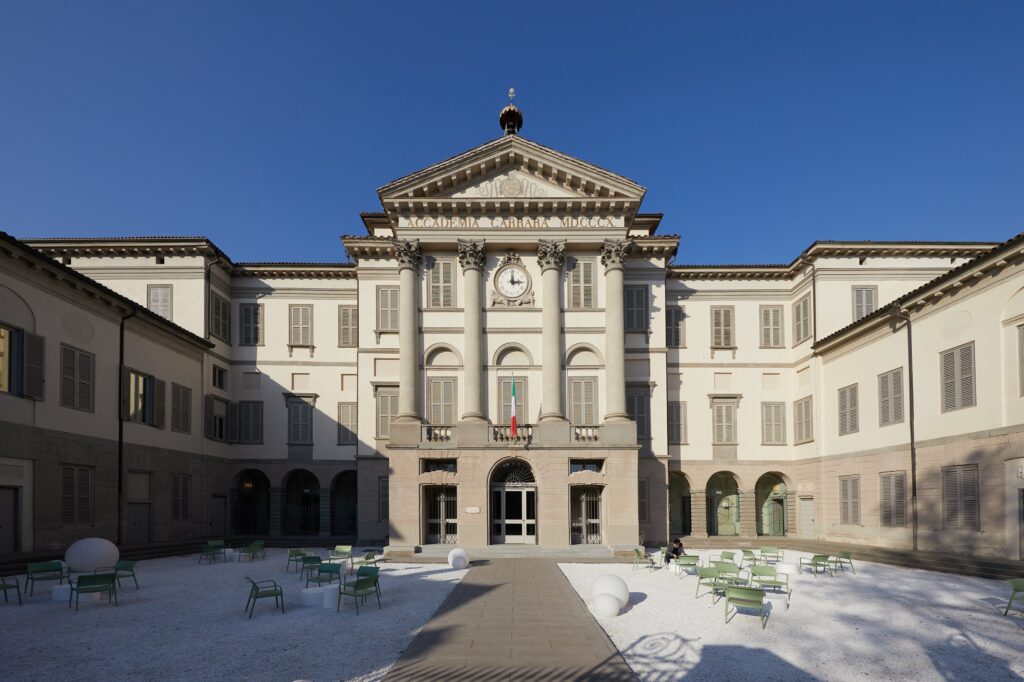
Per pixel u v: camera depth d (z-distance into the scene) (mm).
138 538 28438
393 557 26312
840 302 33438
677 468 35188
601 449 29078
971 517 23203
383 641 12547
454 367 30922
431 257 31672
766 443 35594
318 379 36469
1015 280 21547
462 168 30969
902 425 26891
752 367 36125
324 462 35875
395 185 30719
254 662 11219
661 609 15578
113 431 26797
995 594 17812
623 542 28484
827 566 22578
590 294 31516
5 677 10570
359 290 34344
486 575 21266
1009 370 21797
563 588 18516
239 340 36625
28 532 22297
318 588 16453
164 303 33906
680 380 35969
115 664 11195
